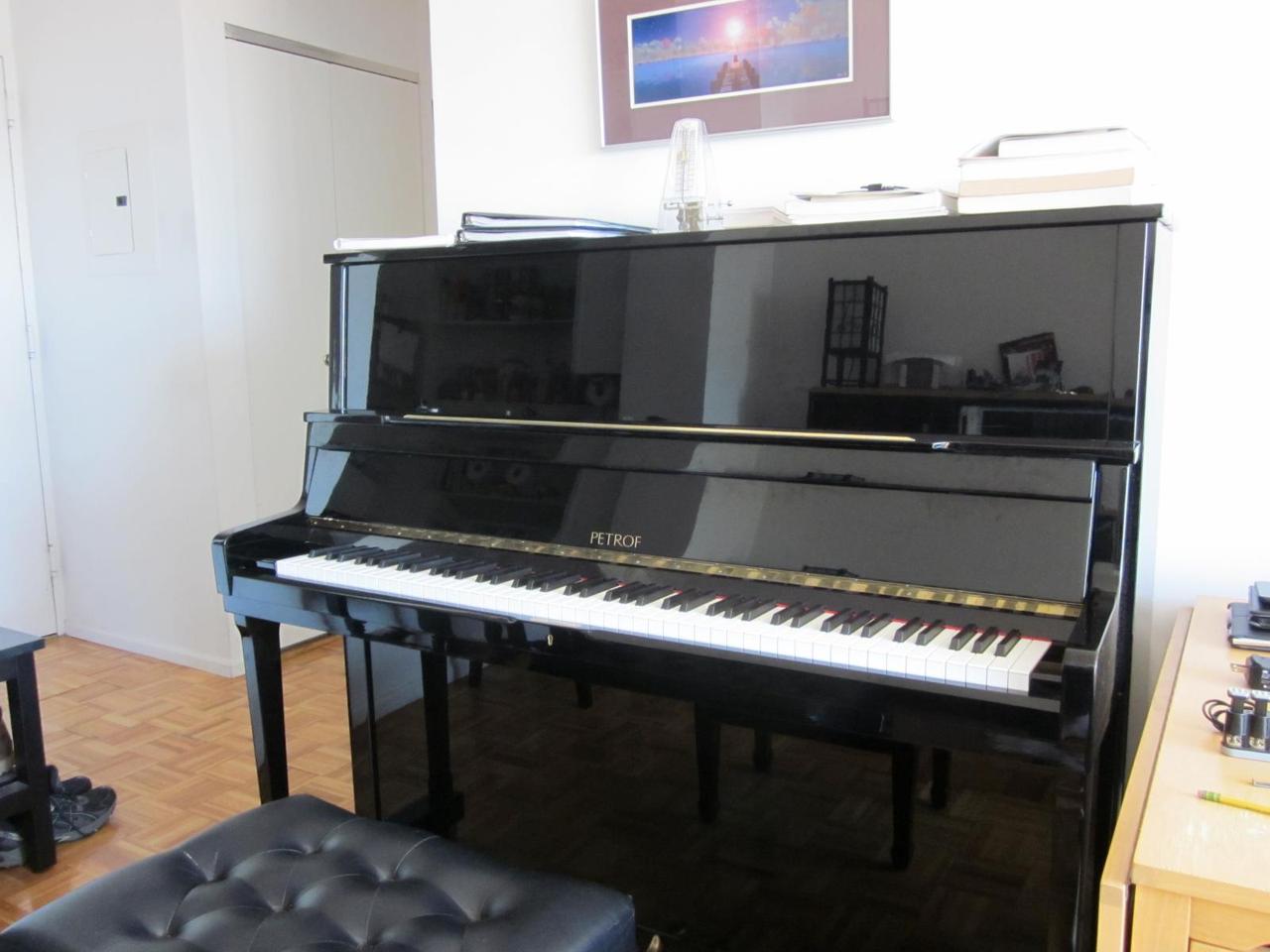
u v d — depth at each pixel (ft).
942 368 4.34
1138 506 4.20
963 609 4.00
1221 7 5.04
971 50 5.60
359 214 11.83
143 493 11.03
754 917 5.35
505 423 5.28
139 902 3.95
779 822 5.20
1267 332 5.16
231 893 4.07
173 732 9.23
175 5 9.73
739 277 4.82
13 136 11.25
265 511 10.95
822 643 3.82
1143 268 3.94
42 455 11.83
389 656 6.43
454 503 5.40
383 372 5.93
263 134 10.63
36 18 10.88
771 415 4.72
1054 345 4.11
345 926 3.86
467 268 5.62
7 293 11.35
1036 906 4.56
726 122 6.31
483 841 6.25
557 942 3.67
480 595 4.58
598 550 4.89
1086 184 4.23
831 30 5.91
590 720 5.76
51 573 12.03
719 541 4.59
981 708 3.53
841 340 4.57
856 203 4.83
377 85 11.94
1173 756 3.31
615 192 6.80
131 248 10.56
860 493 4.34
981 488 4.06
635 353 5.08
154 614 11.26
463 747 6.23
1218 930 2.71
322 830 4.49
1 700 10.16
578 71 6.81
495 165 7.25
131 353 10.80
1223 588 5.43
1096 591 3.83
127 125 10.33
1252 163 5.08
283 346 11.01
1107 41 5.30
